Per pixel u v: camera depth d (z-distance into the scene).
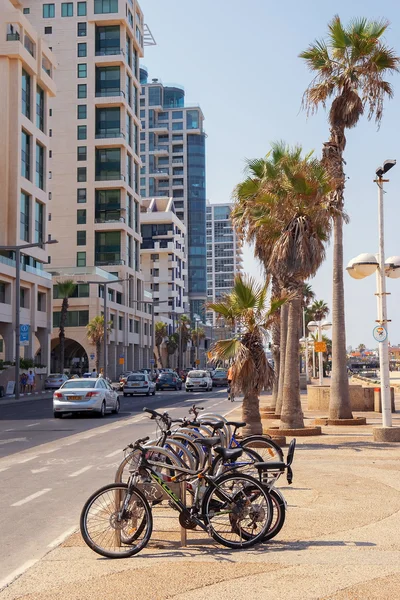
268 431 17.97
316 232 18.69
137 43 98.50
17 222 59.69
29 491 10.51
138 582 5.64
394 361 137.62
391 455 13.85
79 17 92.00
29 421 25.89
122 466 7.05
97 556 6.57
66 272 80.31
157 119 176.38
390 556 6.35
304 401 38.22
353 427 20.92
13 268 57.75
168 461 7.17
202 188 174.25
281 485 10.27
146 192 172.75
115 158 92.25
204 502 6.87
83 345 85.75
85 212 91.44
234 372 15.85
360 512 8.31
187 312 151.88
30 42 64.50
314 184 18.09
